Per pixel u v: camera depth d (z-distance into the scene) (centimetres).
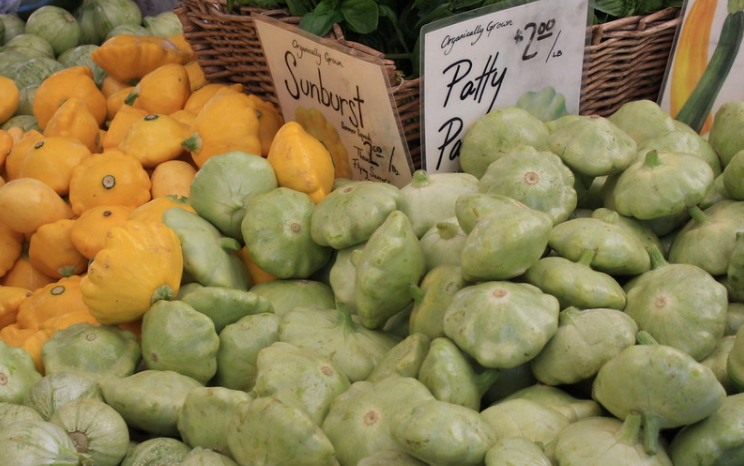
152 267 89
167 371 86
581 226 87
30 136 121
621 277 88
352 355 86
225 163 100
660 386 69
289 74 112
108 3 191
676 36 112
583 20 106
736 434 70
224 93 118
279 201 97
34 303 103
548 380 80
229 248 97
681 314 80
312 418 78
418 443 69
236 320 91
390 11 108
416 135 107
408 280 87
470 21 99
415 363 80
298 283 97
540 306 79
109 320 91
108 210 106
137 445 80
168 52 139
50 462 74
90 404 80
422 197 97
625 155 95
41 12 186
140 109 128
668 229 95
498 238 80
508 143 103
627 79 116
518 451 69
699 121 116
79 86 133
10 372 87
